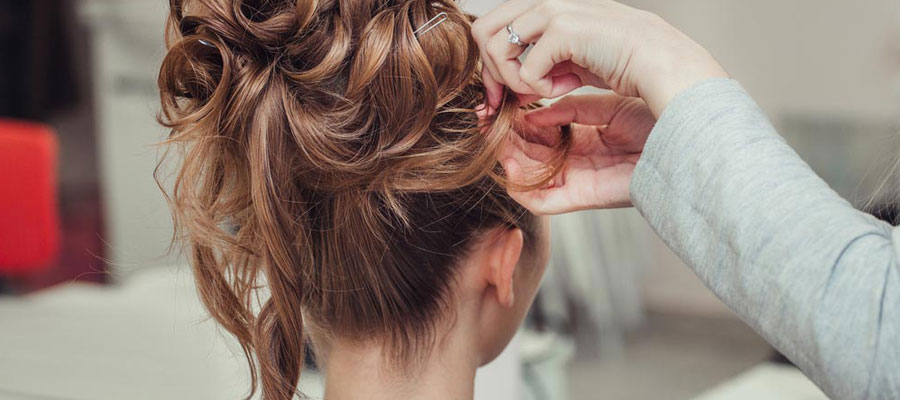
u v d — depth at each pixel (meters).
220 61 0.49
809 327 0.36
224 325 0.55
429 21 0.47
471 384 0.55
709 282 0.40
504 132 0.47
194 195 0.51
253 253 0.52
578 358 1.55
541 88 0.45
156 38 1.29
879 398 0.35
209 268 0.55
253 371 0.56
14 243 1.26
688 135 0.40
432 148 0.47
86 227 1.35
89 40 1.36
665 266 1.80
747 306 0.38
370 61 0.45
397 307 0.52
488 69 0.46
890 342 0.35
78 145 1.40
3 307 1.21
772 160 0.38
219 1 0.47
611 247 1.72
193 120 0.48
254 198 0.47
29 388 1.11
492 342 0.56
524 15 0.44
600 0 0.44
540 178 0.49
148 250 1.19
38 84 1.44
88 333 1.14
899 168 0.58
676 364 1.60
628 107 0.51
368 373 0.54
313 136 0.46
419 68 0.45
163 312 1.09
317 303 0.54
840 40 1.86
